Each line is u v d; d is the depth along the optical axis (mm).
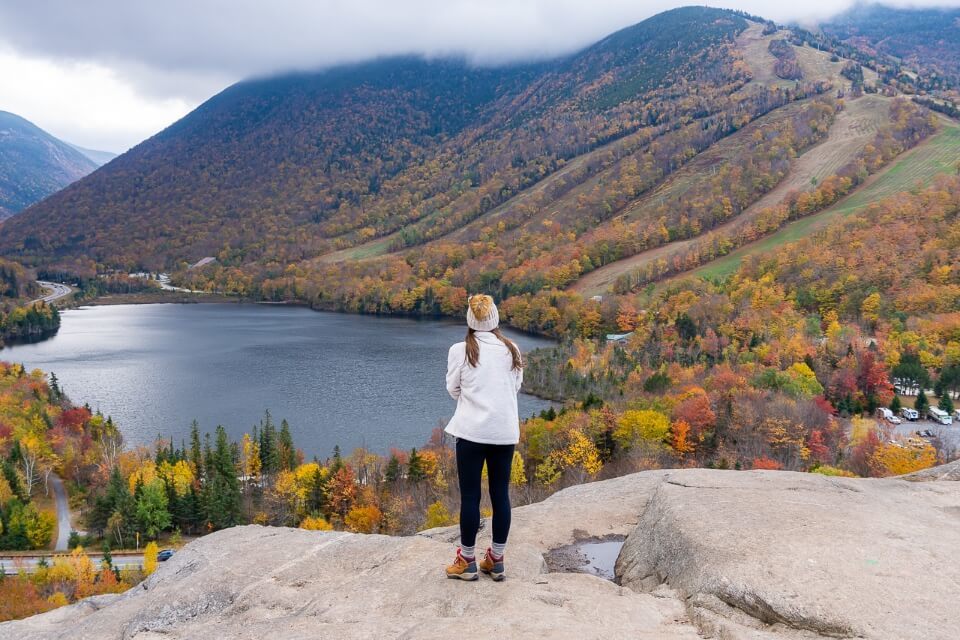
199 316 187875
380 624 5301
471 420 5551
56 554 54281
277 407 83875
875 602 4930
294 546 8125
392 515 53719
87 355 121500
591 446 56906
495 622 4988
